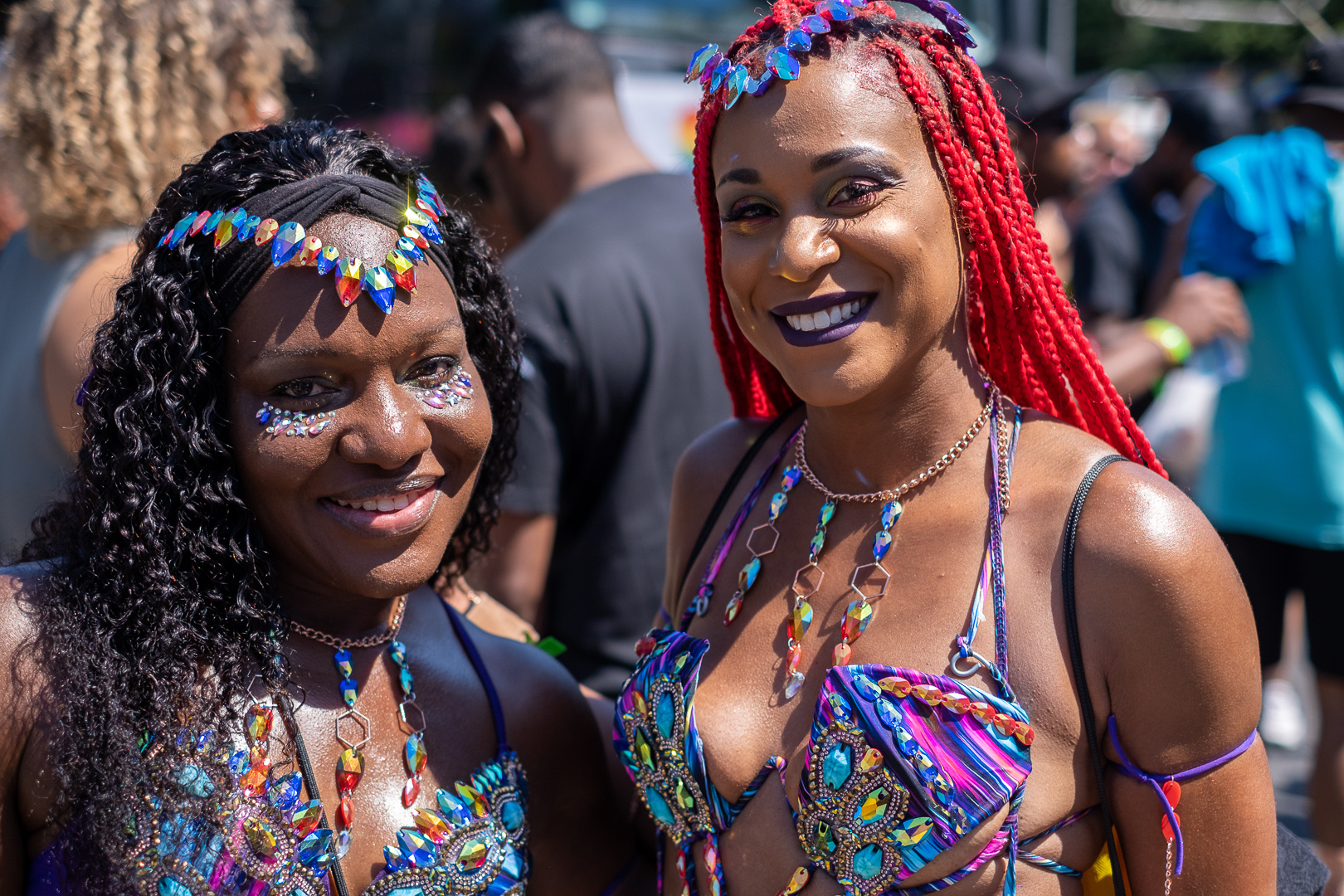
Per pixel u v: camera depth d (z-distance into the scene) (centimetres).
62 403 190
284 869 123
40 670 121
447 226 138
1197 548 117
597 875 152
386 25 684
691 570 151
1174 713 118
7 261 210
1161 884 123
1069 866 123
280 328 120
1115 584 118
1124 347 295
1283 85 331
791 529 141
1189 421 437
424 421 125
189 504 123
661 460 239
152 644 122
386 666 138
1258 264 308
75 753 118
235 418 124
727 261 129
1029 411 135
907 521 132
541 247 242
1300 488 308
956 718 120
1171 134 393
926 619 127
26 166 196
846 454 136
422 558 129
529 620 237
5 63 207
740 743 132
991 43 670
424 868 128
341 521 125
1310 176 306
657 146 654
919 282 123
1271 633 323
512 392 153
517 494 231
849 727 123
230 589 127
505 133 268
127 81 194
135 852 119
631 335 232
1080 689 120
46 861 121
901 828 122
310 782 127
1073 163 461
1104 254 389
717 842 134
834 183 120
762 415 160
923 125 123
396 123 685
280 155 126
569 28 267
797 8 127
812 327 124
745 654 137
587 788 151
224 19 205
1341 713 303
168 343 123
